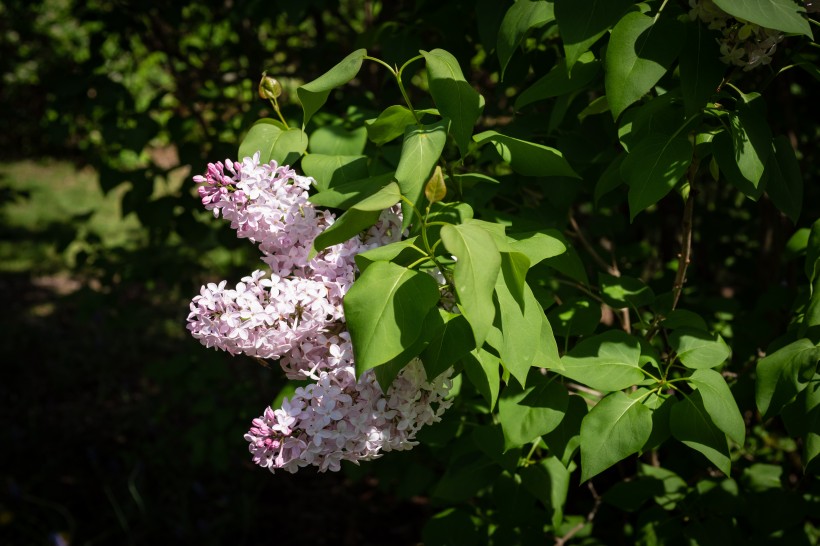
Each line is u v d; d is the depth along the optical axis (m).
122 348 2.45
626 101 0.56
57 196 4.35
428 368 0.55
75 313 2.76
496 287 0.53
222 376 1.39
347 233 0.53
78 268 1.51
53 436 1.97
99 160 1.31
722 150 0.60
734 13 0.51
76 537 1.59
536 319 0.54
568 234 0.94
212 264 2.05
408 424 0.58
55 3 3.54
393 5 1.23
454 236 0.48
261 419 0.56
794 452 1.05
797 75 1.11
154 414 2.02
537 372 0.65
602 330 0.91
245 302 0.57
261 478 1.76
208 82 1.35
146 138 1.15
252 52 1.33
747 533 0.91
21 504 1.66
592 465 0.59
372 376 0.56
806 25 0.51
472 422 0.83
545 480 0.75
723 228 1.20
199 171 1.17
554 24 0.75
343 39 1.38
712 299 0.96
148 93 2.65
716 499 0.83
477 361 0.59
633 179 0.59
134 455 1.79
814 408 0.60
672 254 1.24
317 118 0.86
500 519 0.83
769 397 0.60
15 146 5.05
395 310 0.50
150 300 2.77
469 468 0.80
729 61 0.57
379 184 0.60
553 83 0.66
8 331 2.54
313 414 0.56
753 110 0.60
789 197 0.63
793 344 0.60
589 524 0.94
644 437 0.59
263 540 1.61
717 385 0.60
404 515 1.66
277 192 0.58
